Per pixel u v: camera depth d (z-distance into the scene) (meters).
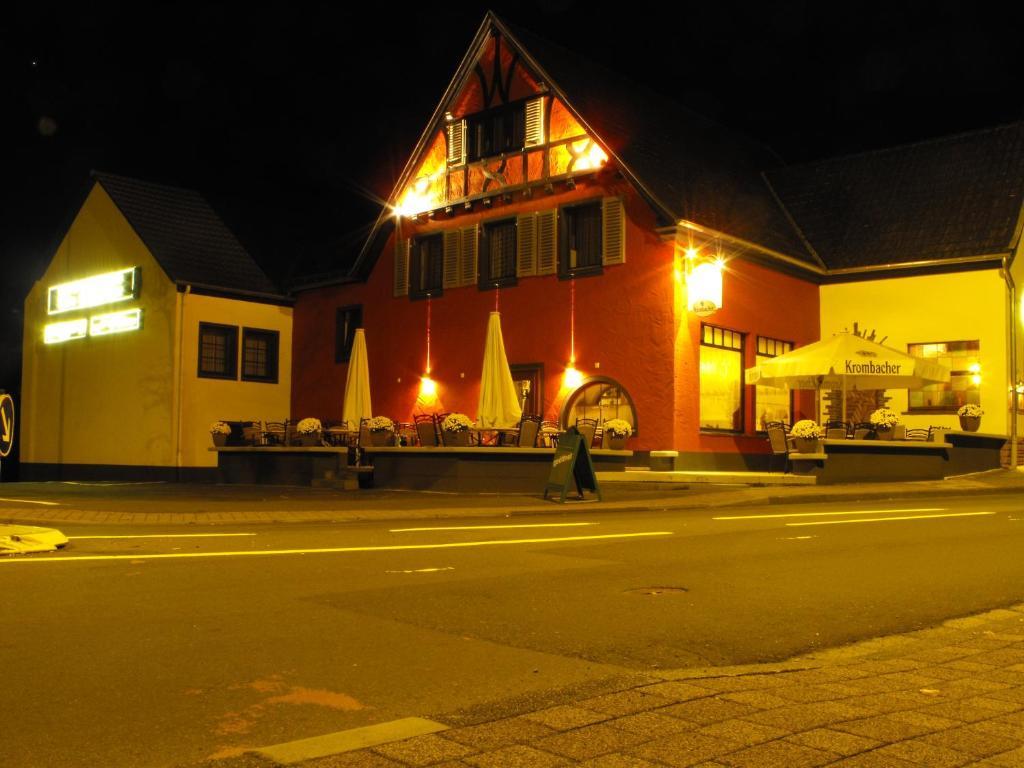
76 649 5.91
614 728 4.36
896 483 20.78
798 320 26.50
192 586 7.98
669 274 22.81
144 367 29.09
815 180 29.75
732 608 7.35
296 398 30.75
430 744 4.16
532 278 25.38
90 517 14.13
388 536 11.71
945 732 4.31
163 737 4.41
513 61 25.98
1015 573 8.91
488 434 23.27
